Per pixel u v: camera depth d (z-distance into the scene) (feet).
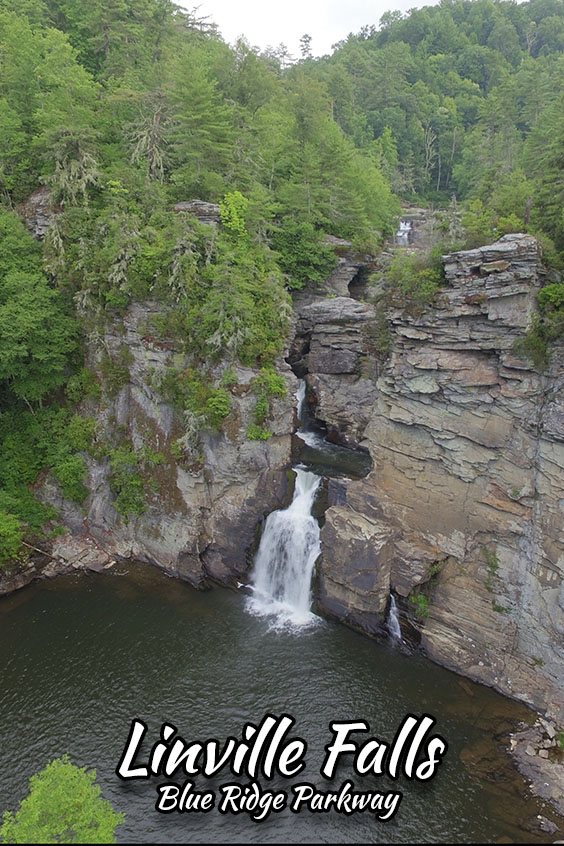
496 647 102.06
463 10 488.85
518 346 95.40
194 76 151.43
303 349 165.48
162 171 153.17
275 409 127.44
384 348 129.70
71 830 64.49
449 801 80.59
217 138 156.66
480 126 316.81
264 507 128.36
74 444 135.85
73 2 209.97
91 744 89.04
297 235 168.66
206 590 125.59
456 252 101.45
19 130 153.48
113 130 163.63
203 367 126.52
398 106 364.99
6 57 166.09
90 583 127.24
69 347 134.62
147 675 101.65
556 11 472.44
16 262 134.00
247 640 110.52
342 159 189.98
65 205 141.28
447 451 107.96
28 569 128.26
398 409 113.91
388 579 111.75
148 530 133.18
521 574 100.37
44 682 100.27
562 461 92.32
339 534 112.78
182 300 125.70
